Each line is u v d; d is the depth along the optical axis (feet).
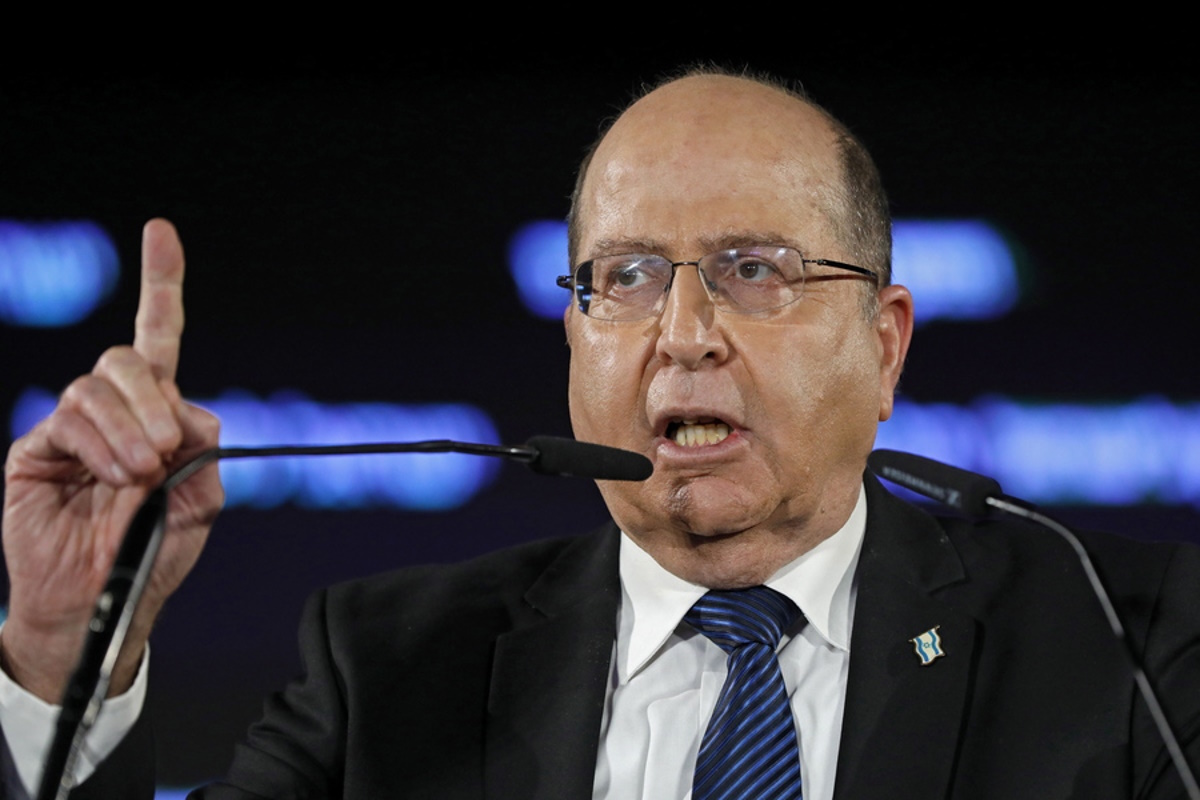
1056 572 23.30
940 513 44.37
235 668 47.03
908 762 20.74
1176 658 21.44
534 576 25.44
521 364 49.24
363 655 23.77
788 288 22.13
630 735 22.36
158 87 50.60
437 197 50.14
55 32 50.19
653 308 22.39
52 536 18.86
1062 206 48.32
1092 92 48.78
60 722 15.56
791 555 22.98
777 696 21.80
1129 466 46.83
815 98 49.52
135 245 49.80
